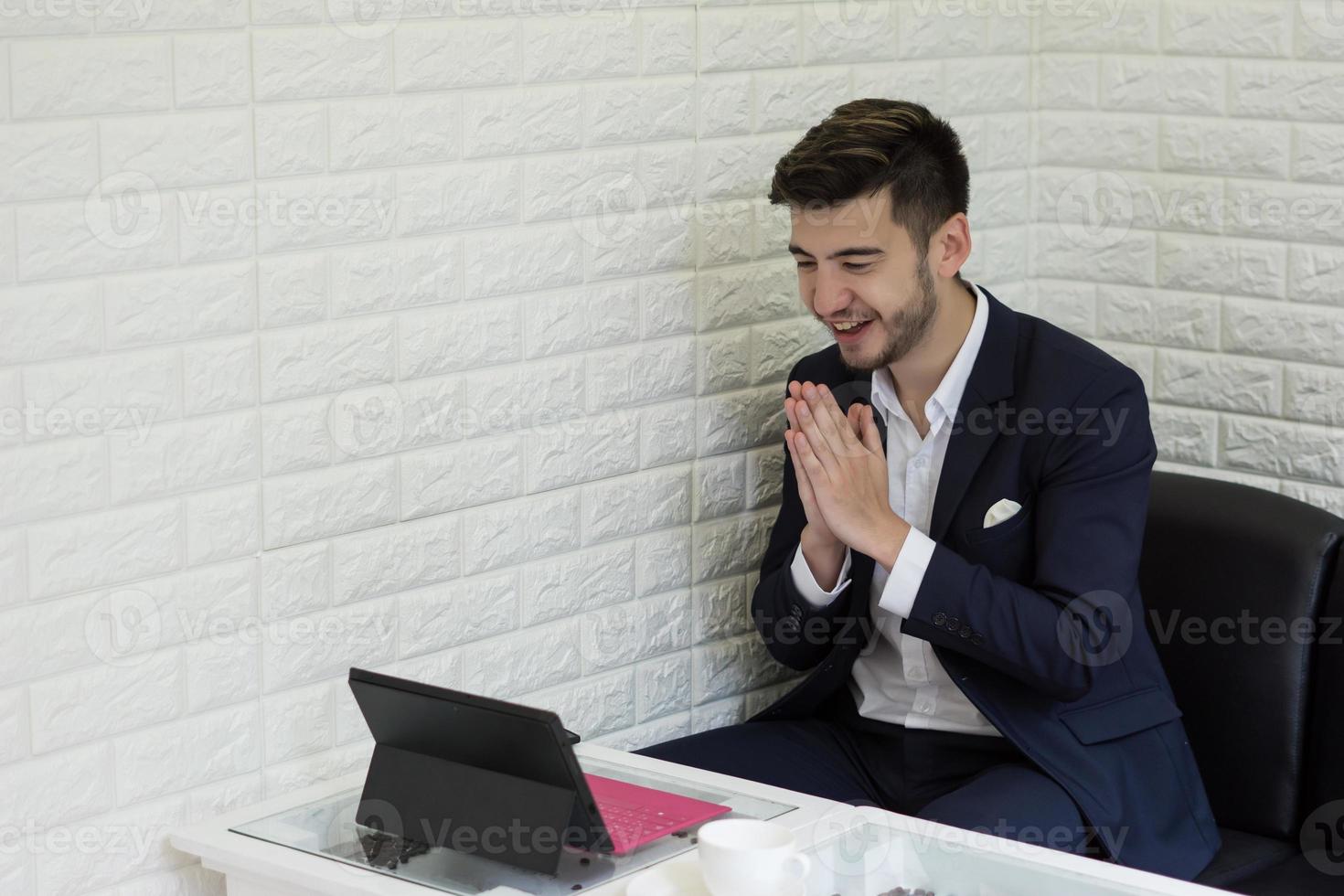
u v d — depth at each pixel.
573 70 2.35
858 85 2.76
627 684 2.56
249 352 2.06
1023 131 3.06
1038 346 2.34
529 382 2.36
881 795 2.41
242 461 2.07
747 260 2.63
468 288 2.27
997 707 2.26
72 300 1.90
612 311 2.45
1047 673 2.19
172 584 2.03
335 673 2.20
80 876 1.99
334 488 2.16
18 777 1.92
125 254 1.94
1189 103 2.88
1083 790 2.21
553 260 2.36
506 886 1.76
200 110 1.98
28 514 1.90
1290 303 2.80
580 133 2.37
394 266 2.18
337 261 2.13
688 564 2.62
